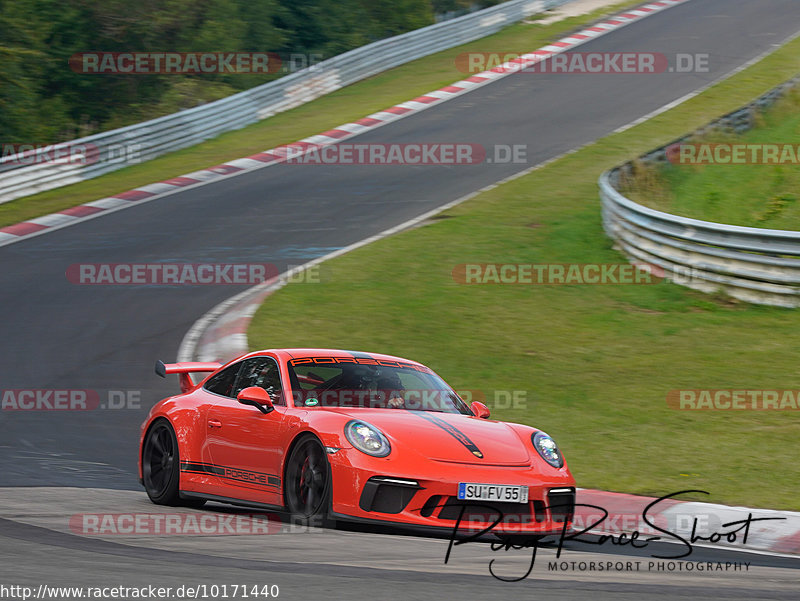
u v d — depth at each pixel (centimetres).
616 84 12362
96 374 4462
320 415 2273
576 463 3238
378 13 16625
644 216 6222
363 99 12312
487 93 12206
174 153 10212
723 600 1617
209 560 1766
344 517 2134
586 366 4584
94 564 1681
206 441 2509
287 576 1636
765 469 3141
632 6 16725
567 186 8462
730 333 5022
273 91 11931
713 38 14438
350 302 5703
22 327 5225
